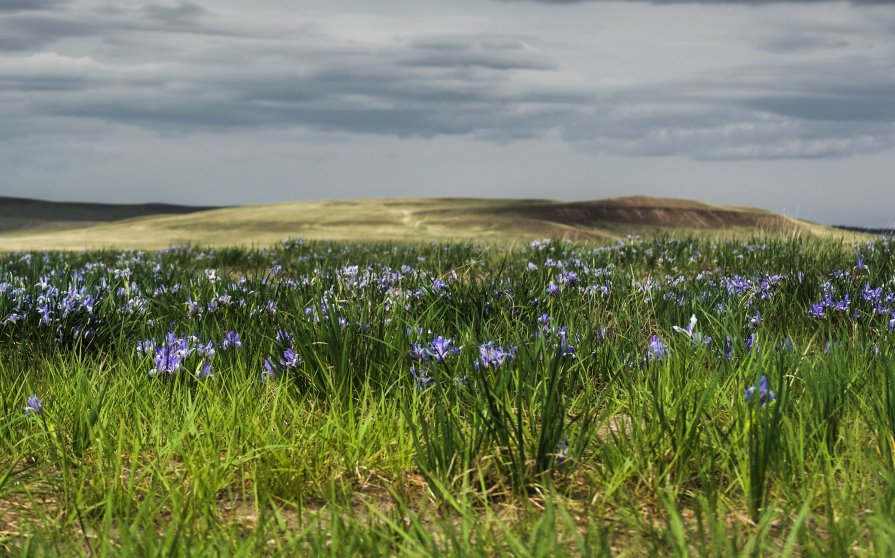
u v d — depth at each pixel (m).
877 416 3.64
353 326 5.08
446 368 4.71
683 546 2.53
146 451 3.87
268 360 4.91
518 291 6.64
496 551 2.79
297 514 3.28
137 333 6.09
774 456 3.33
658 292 6.95
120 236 54.16
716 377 4.01
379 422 4.06
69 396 4.38
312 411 4.29
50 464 3.81
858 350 4.82
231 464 3.55
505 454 3.57
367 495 3.42
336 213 76.62
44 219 149.88
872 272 7.97
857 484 3.26
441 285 6.78
